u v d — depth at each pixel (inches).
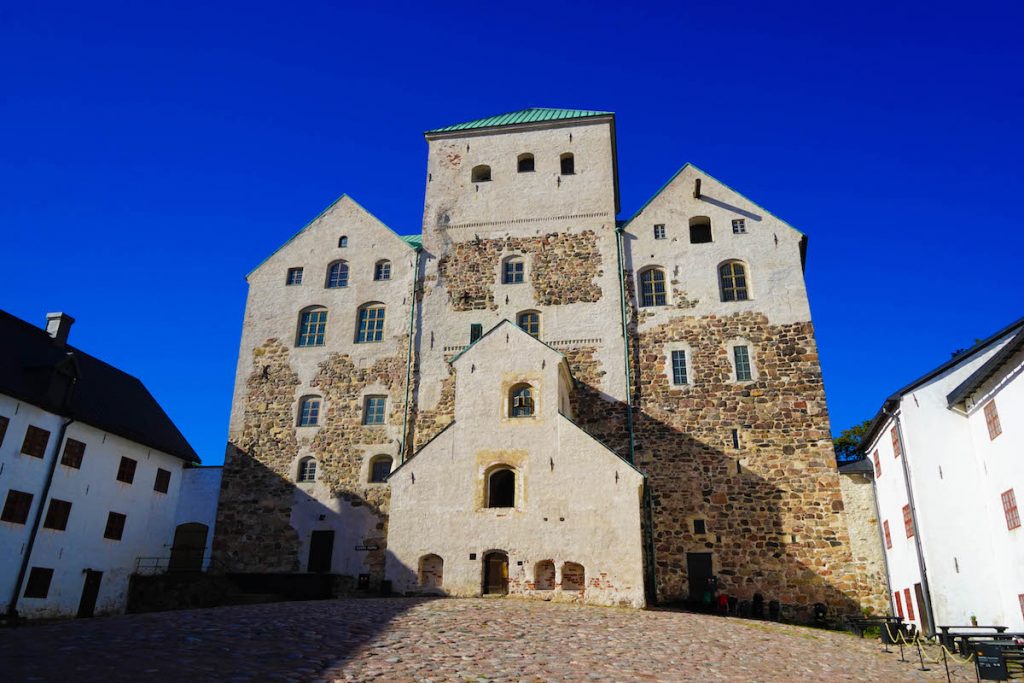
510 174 1437.0
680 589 1091.3
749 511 1121.4
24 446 1010.1
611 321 1278.3
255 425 1311.5
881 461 1081.4
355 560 1186.0
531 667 553.0
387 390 1296.8
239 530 1241.4
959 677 634.2
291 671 489.1
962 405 912.3
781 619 1055.6
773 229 1295.5
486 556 1026.7
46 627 641.0
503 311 1321.4
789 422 1162.0
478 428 1083.9
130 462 1195.9
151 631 615.8
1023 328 712.4
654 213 1346.0
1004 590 835.4
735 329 1235.2
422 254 1393.9
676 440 1179.3
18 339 1132.5
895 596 1041.5
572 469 1032.8
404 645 603.2
